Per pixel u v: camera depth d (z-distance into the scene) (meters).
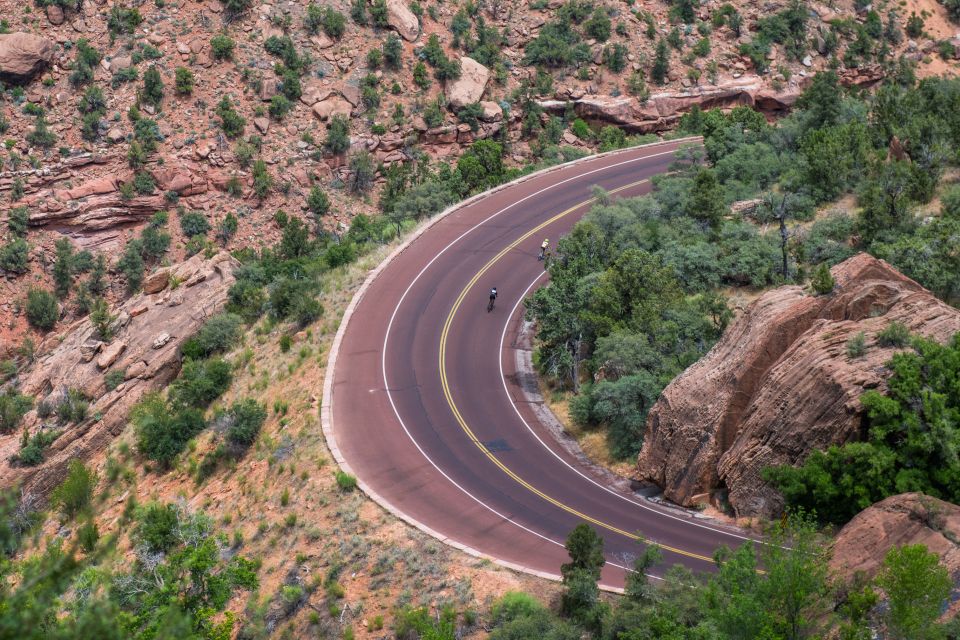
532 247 78.81
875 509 34.88
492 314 68.69
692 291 63.75
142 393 71.44
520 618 37.09
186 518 48.16
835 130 78.06
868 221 61.75
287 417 58.00
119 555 48.25
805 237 64.69
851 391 38.34
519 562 42.03
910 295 42.34
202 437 60.59
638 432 50.94
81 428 70.25
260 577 45.16
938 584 27.55
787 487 39.16
